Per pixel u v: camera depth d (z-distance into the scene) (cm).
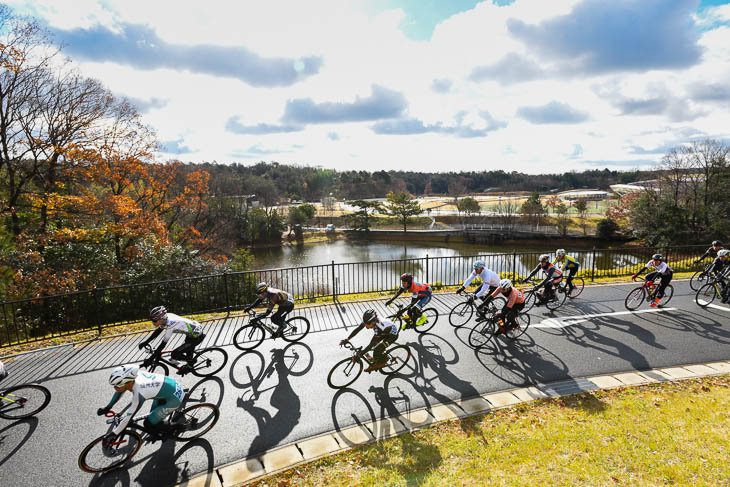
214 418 542
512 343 838
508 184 15162
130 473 458
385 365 685
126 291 1421
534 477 429
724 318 987
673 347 816
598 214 7356
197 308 1381
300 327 888
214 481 447
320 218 8612
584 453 471
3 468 464
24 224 1717
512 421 559
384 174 15350
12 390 562
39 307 1354
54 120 1812
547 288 1016
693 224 4100
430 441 514
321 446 508
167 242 1998
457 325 945
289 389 648
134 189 2395
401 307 839
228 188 5809
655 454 463
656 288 1043
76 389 653
